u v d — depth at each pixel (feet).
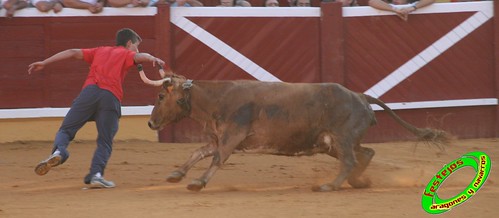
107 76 55.62
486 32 84.07
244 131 54.34
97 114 55.93
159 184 58.39
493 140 82.94
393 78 82.84
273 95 54.95
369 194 52.60
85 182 56.18
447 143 59.06
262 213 45.16
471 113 84.64
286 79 81.56
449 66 83.56
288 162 69.31
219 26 80.33
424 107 83.25
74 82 78.89
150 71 79.25
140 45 79.36
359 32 82.07
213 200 49.78
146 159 70.33
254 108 54.70
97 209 46.60
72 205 48.16
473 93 84.12
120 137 80.02
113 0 78.54
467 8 83.25
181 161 69.51
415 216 44.55
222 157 53.98
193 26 80.07
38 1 77.92
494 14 83.71
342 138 55.01
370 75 82.48
